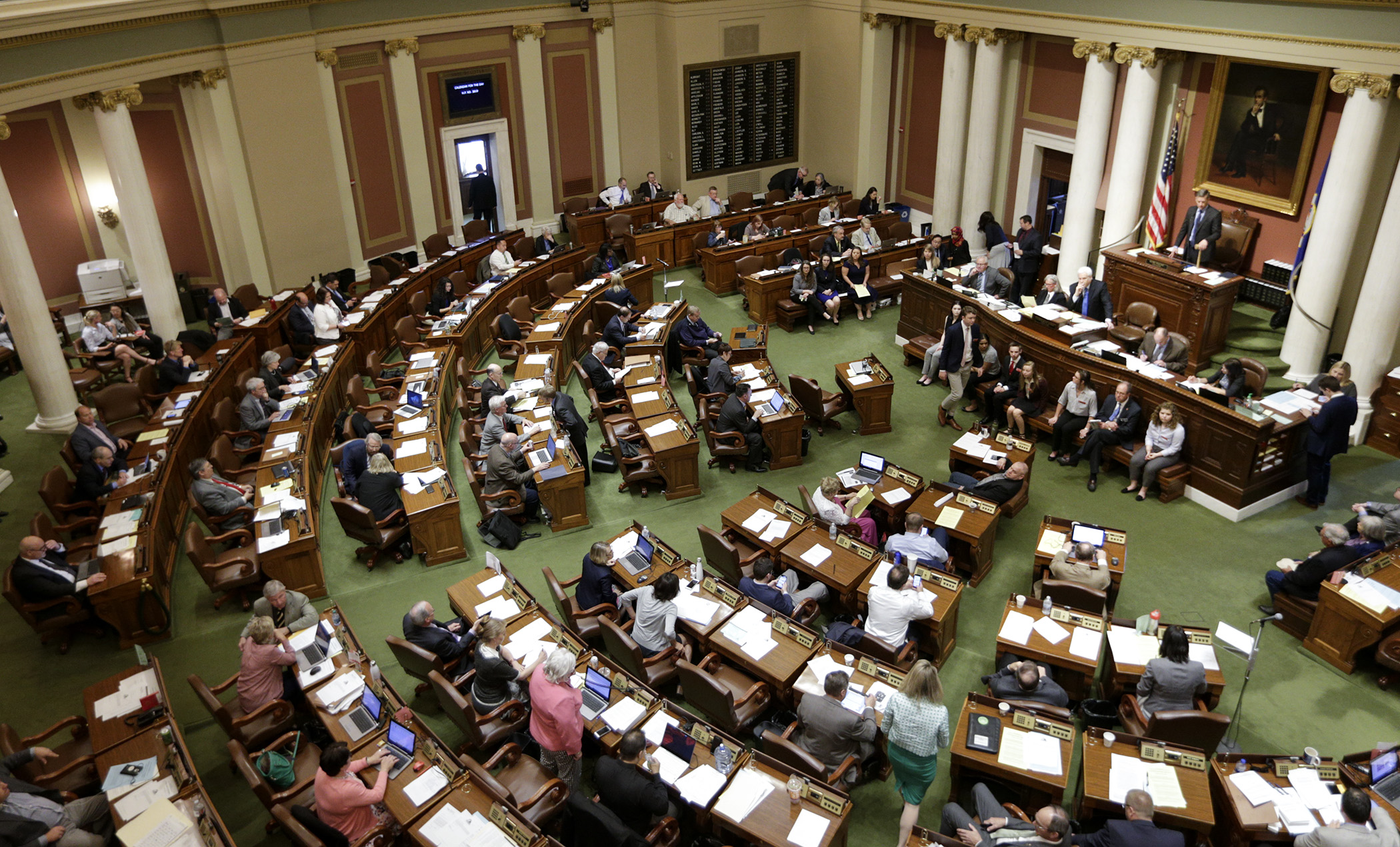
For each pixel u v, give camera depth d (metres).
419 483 10.49
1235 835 6.44
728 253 17.36
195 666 9.02
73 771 7.11
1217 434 10.73
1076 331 12.52
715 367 12.77
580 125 20.41
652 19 20.17
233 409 12.11
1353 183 11.68
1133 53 13.98
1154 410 11.38
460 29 18.14
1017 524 10.90
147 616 9.26
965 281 14.55
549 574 8.69
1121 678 7.68
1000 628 8.35
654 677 7.98
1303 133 13.30
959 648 9.03
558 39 19.45
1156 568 10.07
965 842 6.24
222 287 17.17
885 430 12.95
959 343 12.64
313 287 15.46
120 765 6.88
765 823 6.33
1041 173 17.91
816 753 7.05
